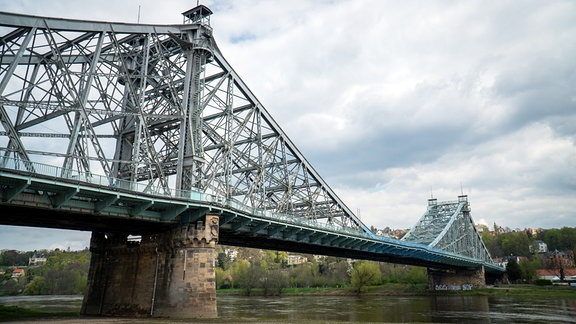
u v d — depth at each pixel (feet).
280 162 207.21
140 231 146.92
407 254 281.13
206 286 129.49
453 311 211.00
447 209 469.57
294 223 176.65
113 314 143.43
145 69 145.89
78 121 111.14
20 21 109.60
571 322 157.17
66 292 474.90
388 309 226.99
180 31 160.86
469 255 438.81
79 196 111.14
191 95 155.43
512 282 496.64
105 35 131.85
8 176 89.61
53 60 119.85
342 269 526.98
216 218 136.05
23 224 131.13
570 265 635.66
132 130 158.61
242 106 193.26
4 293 508.94
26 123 115.65
